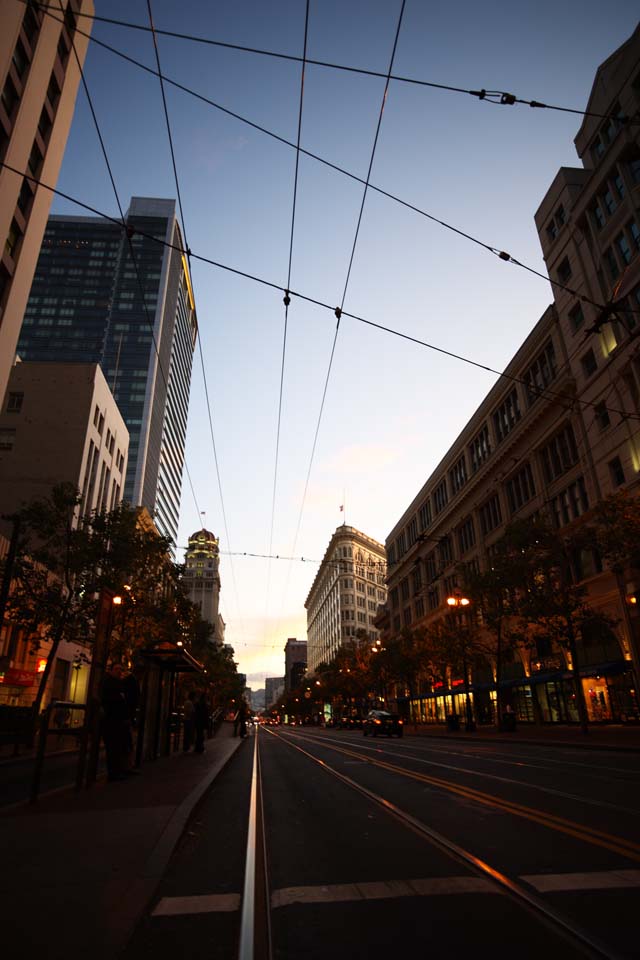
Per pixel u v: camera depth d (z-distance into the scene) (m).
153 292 140.75
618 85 29.70
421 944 3.57
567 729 29.45
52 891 4.20
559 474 35.56
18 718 18.56
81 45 37.62
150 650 14.80
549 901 4.17
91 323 136.75
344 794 10.00
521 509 39.78
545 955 3.39
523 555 27.30
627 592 28.05
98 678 9.97
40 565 30.44
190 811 7.26
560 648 33.81
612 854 5.35
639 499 21.80
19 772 13.69
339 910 4.17
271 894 4.54
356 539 117.44
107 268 143.50
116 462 55.50
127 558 24.42
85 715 9.53
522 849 5.62
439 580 54.47
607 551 23.08
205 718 19.03
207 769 12.70
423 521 61.34
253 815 7.99
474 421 47.19
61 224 148.50
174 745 20.27
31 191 32.84
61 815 6.91
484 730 35.97
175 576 27.80
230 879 4.99
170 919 4.01
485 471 44.41
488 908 4.12
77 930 3.52
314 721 120.50
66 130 36.34
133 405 125.69
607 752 17.81
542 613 25.67
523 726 36.59
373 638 113.31
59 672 35.12
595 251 32.06
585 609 26.06
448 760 15.72
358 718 63.16
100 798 8.31
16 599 22.55
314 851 5.94
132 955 3.39
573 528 32.84
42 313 138.00
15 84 30.06
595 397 31.55
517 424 39.53
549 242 36.66
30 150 31.81
